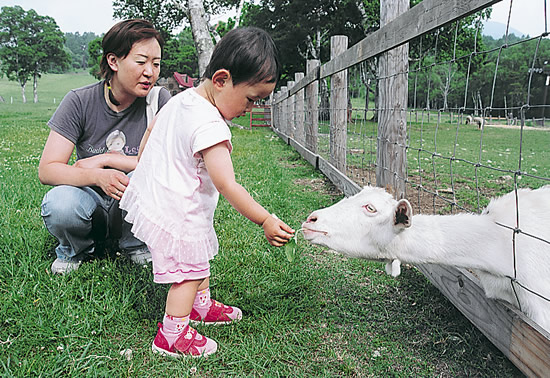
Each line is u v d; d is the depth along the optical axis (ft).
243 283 9.78
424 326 8.55
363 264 11.32
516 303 7.33
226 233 12.71
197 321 8.30
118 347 7.53
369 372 7.25
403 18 11.28
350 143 36.83
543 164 26.48
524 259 7.24
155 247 7.00
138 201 7.10
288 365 7.26
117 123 9.89
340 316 8.91
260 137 46.70
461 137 44.68
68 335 7.55
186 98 6.93
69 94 9.48
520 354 6.64
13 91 314.14
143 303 8.59
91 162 9.23
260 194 17.26
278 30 106.73
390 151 13.32
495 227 7.56
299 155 31.58
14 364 6.82
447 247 7.56
